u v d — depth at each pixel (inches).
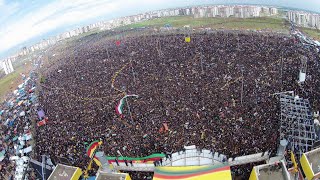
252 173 973.8
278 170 957.2
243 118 1517.0
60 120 1857.8
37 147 1642.5
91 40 3949.3
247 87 1846.7
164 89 2001.7
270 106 1585.9
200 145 1368.1
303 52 2316.7
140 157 1363.2
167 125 1557.6
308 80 1823.3
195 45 2903.5
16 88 2925.7
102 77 2491.4
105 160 1397.6
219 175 1102.4
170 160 1309.1
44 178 1347.2
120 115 1745.8
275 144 1310.3
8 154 1683.1
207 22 3745.1
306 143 1241.4
